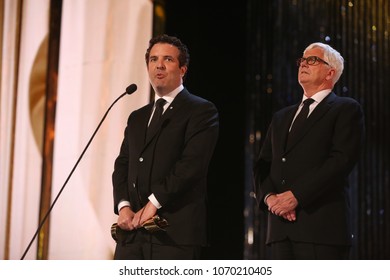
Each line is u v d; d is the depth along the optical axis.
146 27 14.33
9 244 14.49
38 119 14.77
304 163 9.03
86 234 14.15
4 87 14.89
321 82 9.41
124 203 9.05
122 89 14.31
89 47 14.62
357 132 9.03
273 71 13.20
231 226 13.27
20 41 15.00
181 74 9.41
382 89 12.21
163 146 8.95
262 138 13.13
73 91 14.59
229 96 13.57
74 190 14.33
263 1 13.45
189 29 13.85
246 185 13.14
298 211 8.90
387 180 12.09
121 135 14.17
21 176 14.66
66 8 14.87
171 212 8.77
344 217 8.89
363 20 12.40
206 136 8.91
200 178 8.81
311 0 12.95
